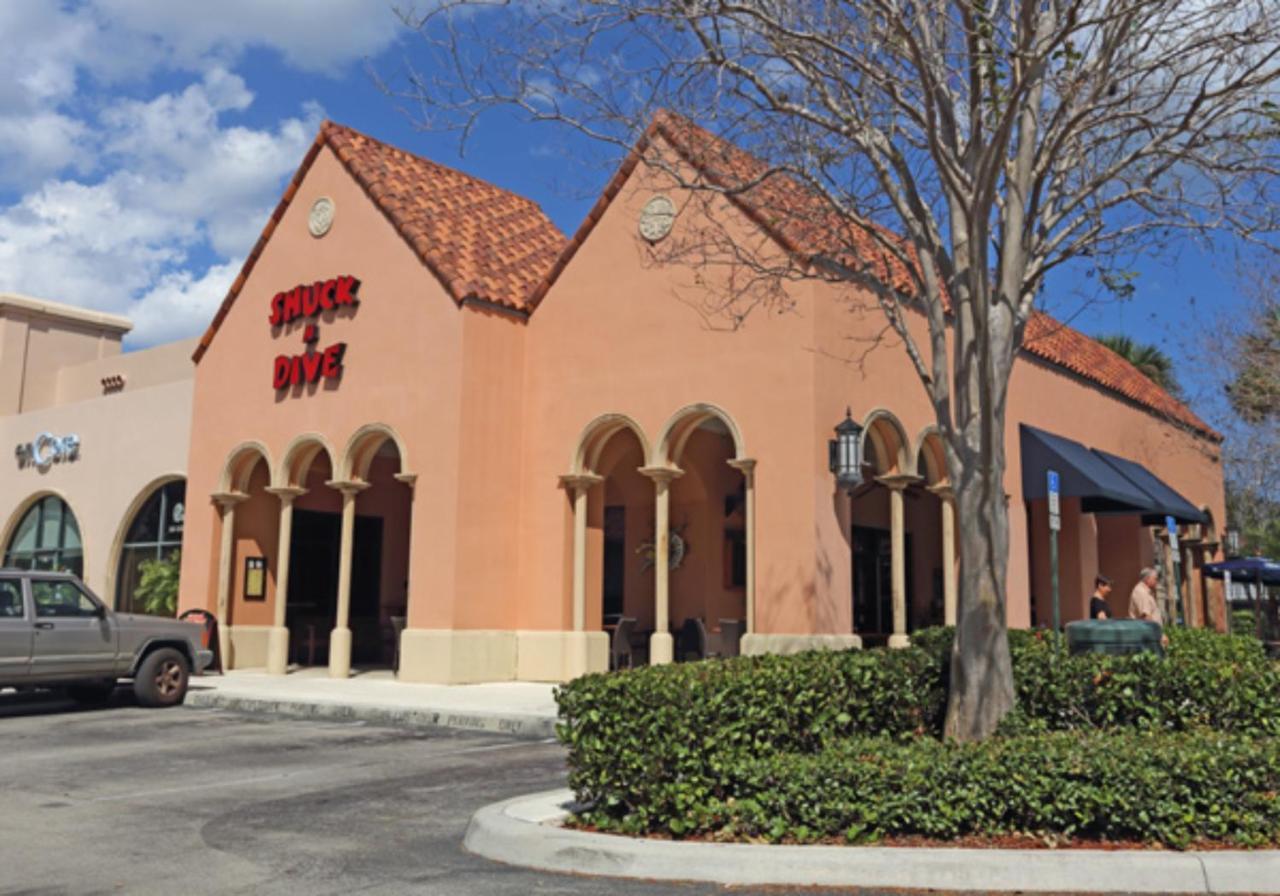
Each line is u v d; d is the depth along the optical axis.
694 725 7.30
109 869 6.85
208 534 20.91
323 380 19.42
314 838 7.68
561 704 7.77
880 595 22.48
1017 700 9.45
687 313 16.53
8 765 10.76
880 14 10.23
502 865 6.92
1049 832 6.74
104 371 28.81
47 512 27.75
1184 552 27.62
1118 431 24.70
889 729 9.50
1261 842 6.54
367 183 19.25
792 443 15.21
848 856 6.32
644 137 10.84
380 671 20.33
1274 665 9.53
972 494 9.28
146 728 13.37
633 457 21.20
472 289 17.62
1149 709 9.05
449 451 17.38
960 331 9.49
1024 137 9.76
